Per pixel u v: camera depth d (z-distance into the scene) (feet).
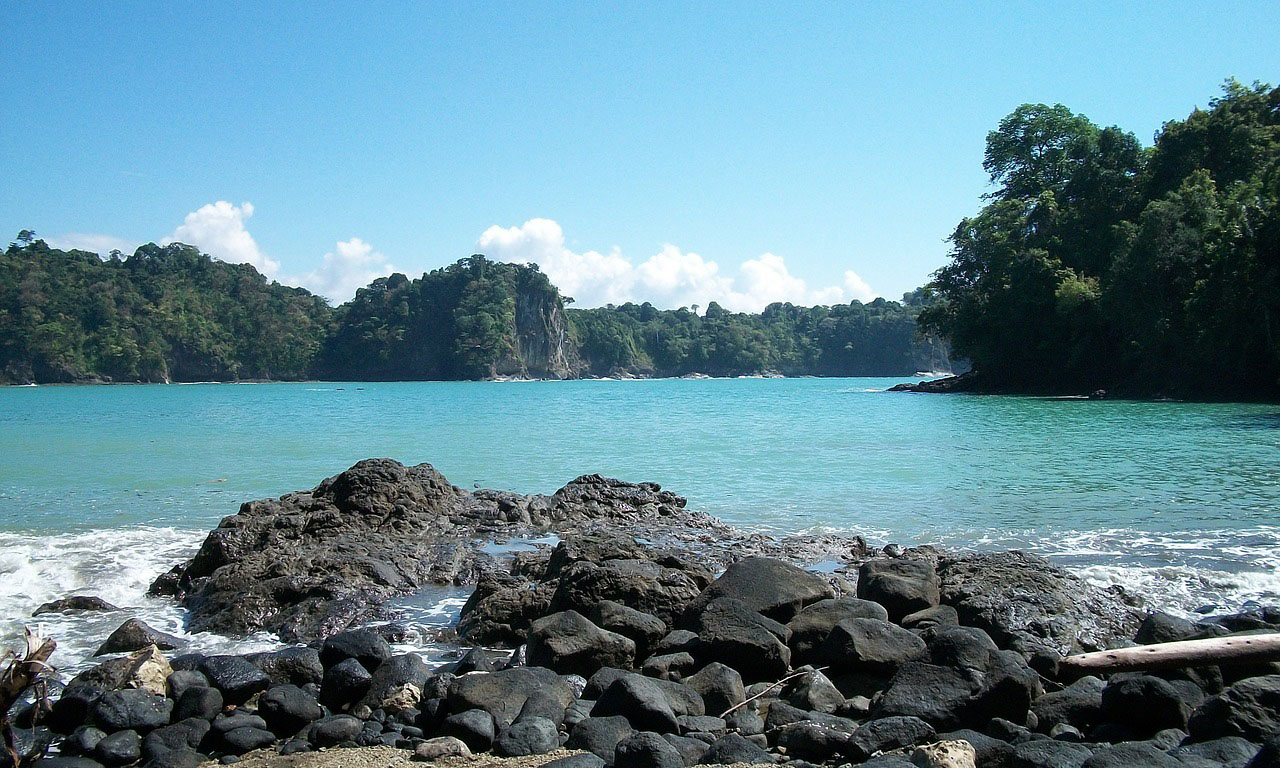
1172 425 117.08
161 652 30.07
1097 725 21.98
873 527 51.06
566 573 33.22
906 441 100.32
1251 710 20.01
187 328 533.96
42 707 23.15
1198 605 34.81
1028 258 222.28
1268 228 166.81
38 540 48.32
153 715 23.80
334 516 47.44
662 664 26.68
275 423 144.56
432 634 32.71
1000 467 75.46
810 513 55.72
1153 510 54.54
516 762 20.20
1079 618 30.35
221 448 98.89
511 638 31.81
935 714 21.93
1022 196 248.11
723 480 70.28
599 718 21.97
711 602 29.25
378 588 37.50
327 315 620.08
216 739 22.61
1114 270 194.39
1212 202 187.21
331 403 231.50
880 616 29.40
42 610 35.76
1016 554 36.17
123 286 537.24
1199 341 173.99
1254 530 48.24
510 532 49.93
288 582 36.11
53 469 79.51
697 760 20.38
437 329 594.24
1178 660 23.90
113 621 34.65
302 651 28.07
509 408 198.90
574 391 346.13
